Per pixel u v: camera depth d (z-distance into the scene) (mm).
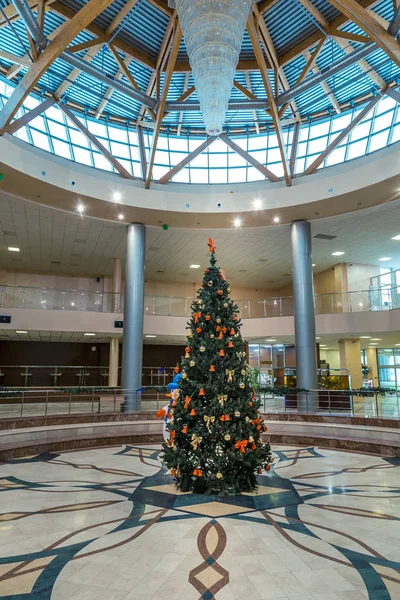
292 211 17422
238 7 8414
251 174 20469
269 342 25828
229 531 5125
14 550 4555
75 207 16984
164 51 15094
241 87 15805
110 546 4664
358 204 16750
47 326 19312
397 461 9594
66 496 6703
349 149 18484
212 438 6793
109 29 14062
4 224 18734
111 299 20750
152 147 16531
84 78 16344
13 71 14828
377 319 18516
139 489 7117
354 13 11414
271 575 3967
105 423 13172
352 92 17141
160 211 17391
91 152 18953
